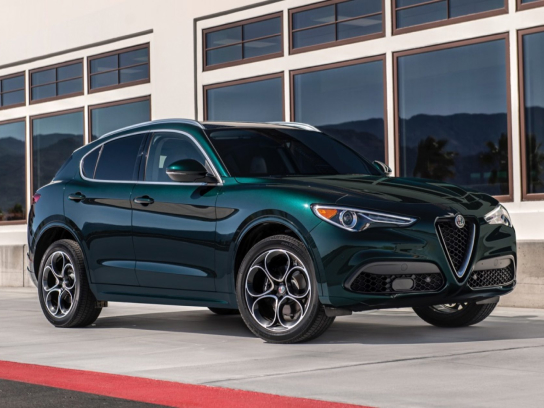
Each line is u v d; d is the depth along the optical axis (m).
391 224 6.01
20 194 16.31
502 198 9.95
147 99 13.98
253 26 12.53
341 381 4.80
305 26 11.90
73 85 15.29
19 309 10.05
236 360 5.66
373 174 7.46
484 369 5.10
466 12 10.27
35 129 16.02
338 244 5.99
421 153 10.72
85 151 8.05
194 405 4.24
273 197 6.34
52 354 6.20
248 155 7.04
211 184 6.81
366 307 6.00
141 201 7.19
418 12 10.72
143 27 13.96
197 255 6.77
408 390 4.52
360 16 11.29
